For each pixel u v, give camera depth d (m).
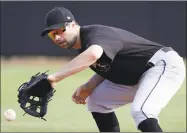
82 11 51.41
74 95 15.39
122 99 14.85
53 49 52.97
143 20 51.12
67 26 12.95
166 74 13.35
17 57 53.66
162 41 51.12
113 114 15.34
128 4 51.19
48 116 24.89
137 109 12.71
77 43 13.24
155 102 12.84
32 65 48.84
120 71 13.59
